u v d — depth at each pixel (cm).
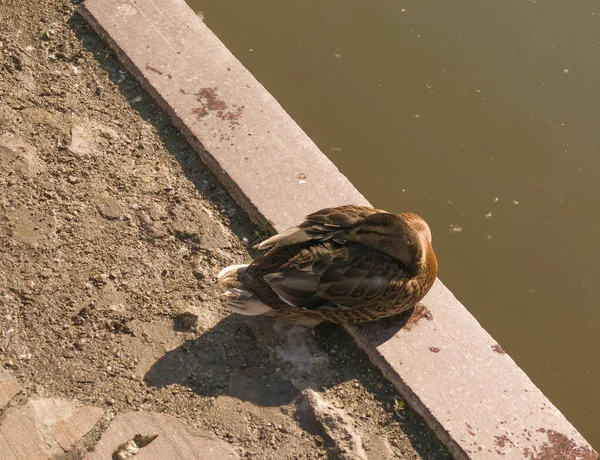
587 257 909
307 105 1011
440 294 707
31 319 660
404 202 932
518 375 659
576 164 977
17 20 870
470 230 918
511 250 908
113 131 796
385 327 676
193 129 785
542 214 937
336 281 628
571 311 872
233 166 764
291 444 614
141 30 859
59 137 780
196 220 742
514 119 1011
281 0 1112
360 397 652
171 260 715
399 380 648
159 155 787
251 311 643
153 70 828
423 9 1114
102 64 848
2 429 595
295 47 1067
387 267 639
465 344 673
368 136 986
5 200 725
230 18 1091
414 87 1034
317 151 785
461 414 634
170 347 659
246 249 733
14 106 795
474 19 1105
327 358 670
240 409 629
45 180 746
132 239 722
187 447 603
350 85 1032
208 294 695
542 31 1096
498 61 1063
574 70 1060
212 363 654
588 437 788
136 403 624
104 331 662
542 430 631
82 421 608
